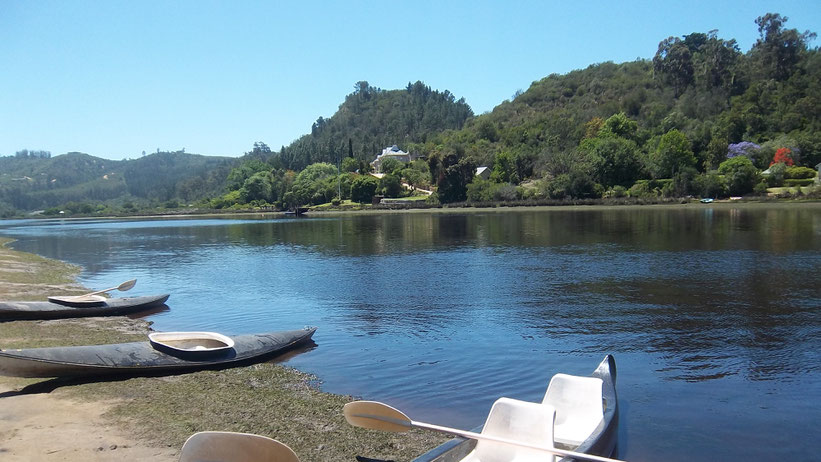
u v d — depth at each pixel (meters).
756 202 89.12
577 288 26.25
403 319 21.22
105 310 22.81
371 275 32.06
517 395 13.33
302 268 36.09
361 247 48.16
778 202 86.81
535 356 16.28
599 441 9.28
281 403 12.65
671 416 11.92
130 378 14.23
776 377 14.14
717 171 103.12
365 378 14.55
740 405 12.46
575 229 57.72
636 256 36.09
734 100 145.62
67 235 77.94
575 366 15.36
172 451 9.98
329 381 14.35
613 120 140.62
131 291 29.06
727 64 165.62
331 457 10.02
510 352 16.69
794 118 125.38
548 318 20.72
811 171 99.75
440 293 26.06
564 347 17.08
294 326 20.67
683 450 10.41
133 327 20.58
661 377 14.30
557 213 88.69
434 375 14.77
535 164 132.12
